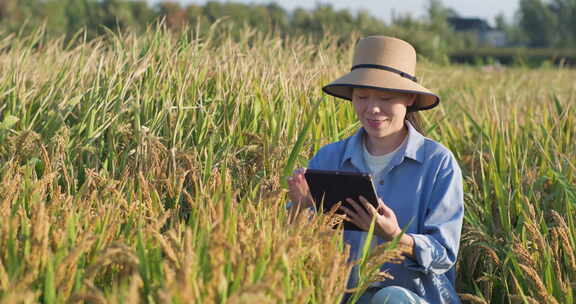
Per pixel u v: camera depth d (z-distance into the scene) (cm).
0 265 213
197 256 223
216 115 434
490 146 451
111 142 390
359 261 256
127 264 233
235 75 458
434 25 3931
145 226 279
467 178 438
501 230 385
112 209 274
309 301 245
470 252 377
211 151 357
